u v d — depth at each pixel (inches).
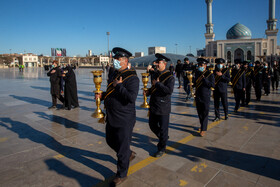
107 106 110.6
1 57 2790.4
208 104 170.6
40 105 298.5
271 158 131.9
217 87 211.6
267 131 183.0
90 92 424.8
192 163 126.3
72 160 131.3
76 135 174.9
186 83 332.5
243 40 2684.5
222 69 212.5
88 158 133.9
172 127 195.6
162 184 104.9
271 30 2623.0
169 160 130.5
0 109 271.9
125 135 107.4
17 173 116.2
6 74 1095.6
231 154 138.2
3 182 107.4
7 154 139.7
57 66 266.8
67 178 111.6
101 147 150.7
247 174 113.4
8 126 199.3
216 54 2893.7
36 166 123.9
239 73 245.4
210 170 118.0
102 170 119.6
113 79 111.9
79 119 222.8
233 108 277.9
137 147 150.4
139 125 199.9
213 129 189.9
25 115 240.5
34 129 190.5
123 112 107.2
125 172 107.4
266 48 2664.9
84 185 105.5
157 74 136.4
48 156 136.7
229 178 109.7
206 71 171.3
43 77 871.1
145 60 2113.7
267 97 366.0
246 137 168.9
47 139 166.2
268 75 382.3
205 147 149.9
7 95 392.8
